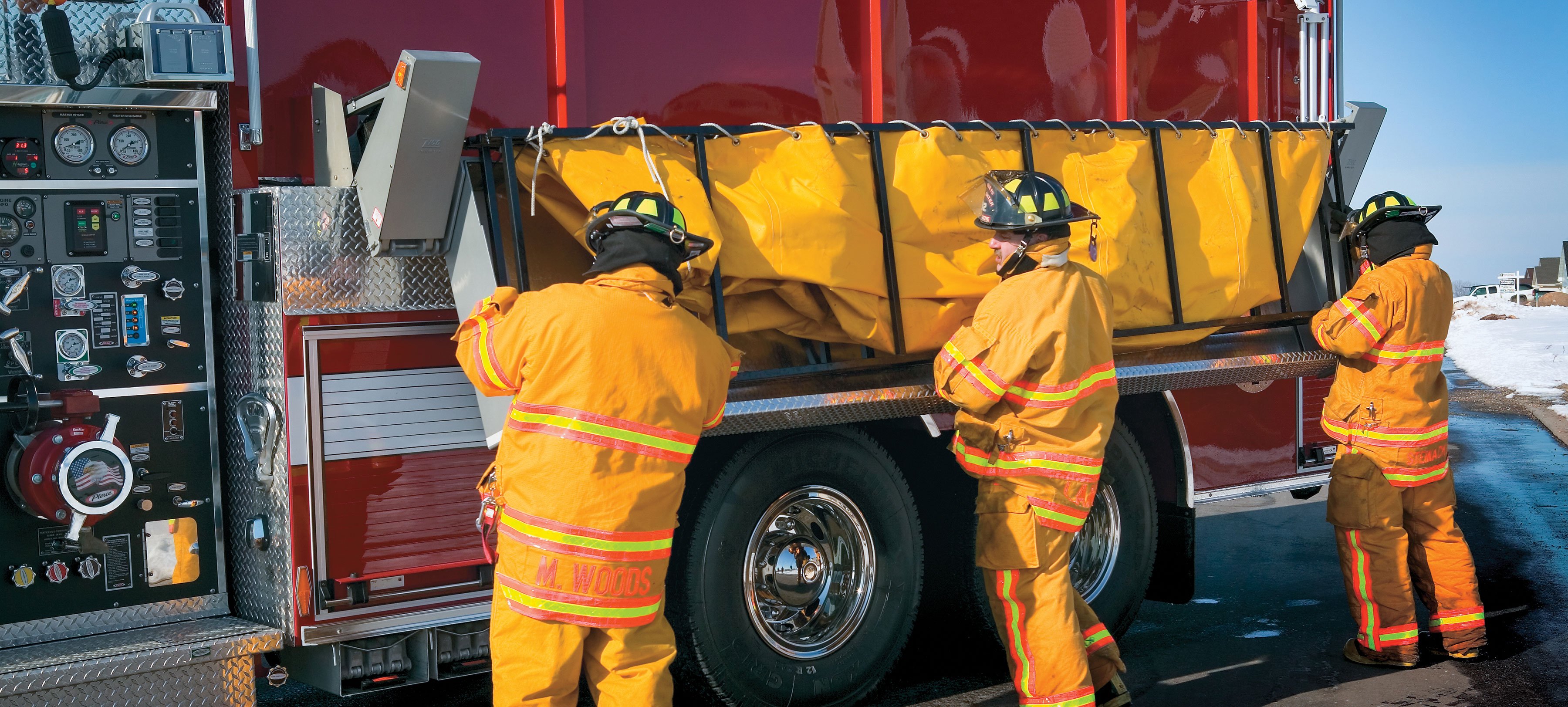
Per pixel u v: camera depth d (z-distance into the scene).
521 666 2.93
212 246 3.76
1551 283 70.81
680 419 3.01
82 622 3.53
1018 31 5.11
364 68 3.74
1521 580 6.13
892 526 4.40
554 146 3.48
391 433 3.61
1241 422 5.70
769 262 3.72
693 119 4.27
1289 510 8.30
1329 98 6.11
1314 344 5.32
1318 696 4.50
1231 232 4.79
